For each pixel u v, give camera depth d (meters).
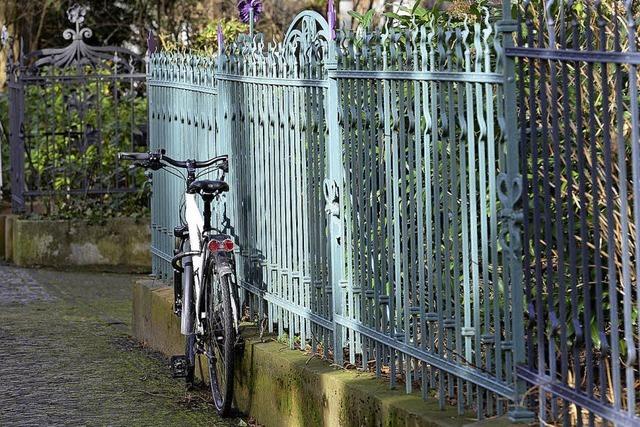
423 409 7.18
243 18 11.08
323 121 8.81
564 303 6.30
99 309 15.70
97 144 20.39
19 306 15.95
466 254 6.95
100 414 10.04
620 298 7.05
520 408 6.55
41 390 10.94
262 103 10.07
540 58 6.25
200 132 11.91
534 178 6.42
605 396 6.14
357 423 7.80
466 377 6.97
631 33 5.70
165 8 27.11
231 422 9.70
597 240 6.12
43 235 19.61
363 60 8.10
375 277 8.05
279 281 9.74
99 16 29.38
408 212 7.74
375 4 18.62
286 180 9.55
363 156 8.24
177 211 12.61
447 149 7.11
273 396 9.22
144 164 10.48
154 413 10.05
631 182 6.71
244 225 10.66
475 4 8.27
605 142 5.93
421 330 7.46
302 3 24.12
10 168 21.91
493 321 7.05
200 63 11.86
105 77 20.19
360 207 8.26
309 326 9.24
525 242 6.48
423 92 7.29
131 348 12.94
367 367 8.37
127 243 19.61
